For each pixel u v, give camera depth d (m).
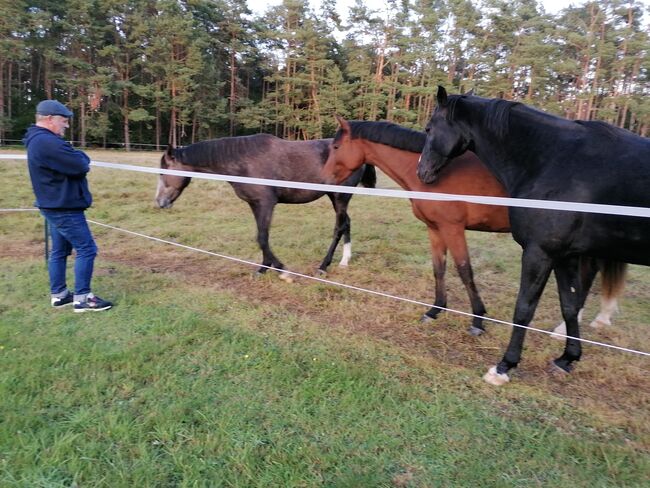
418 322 3.61
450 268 5.23
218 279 4.56
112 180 10.68
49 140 3.05
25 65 32.78
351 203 9.52
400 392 2.47
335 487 1.74
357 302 4.01
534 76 28.66
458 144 2.99
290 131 38.69
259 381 2.52
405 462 1.93
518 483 1.83
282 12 37.75
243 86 41.88
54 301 3.60
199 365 2.69
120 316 3.43
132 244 5.84
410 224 7.55
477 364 2.94
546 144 2.57
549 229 2.45
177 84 33.91
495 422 2.26
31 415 2.10
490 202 2.38
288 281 4.52
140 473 1.77
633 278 5.08
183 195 9.55
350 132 3.99
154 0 35.94
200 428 2.07
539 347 3.22
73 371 2.55
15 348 2.81
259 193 4.67
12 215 7.07
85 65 30.73
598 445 2.06
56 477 1.75
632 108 25.72
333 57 40.28
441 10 33.56
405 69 35.47
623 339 3.40
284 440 2.02
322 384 2.49
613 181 2.29
